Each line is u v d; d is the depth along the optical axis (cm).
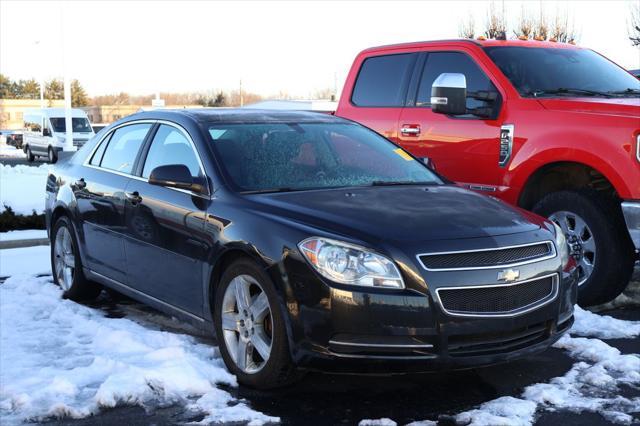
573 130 606
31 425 394
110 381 430
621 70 747
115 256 583
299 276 408
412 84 750
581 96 663
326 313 398
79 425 393
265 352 430
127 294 576
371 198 469
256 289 446
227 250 452
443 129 700
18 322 585
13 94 11794
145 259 541
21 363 483
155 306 541
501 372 466
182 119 551
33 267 805
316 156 530
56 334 549
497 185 659
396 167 545
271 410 411
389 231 414
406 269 397
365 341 396
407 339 394
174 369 443
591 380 440
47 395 425
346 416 402
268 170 503
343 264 400
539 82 679
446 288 397
